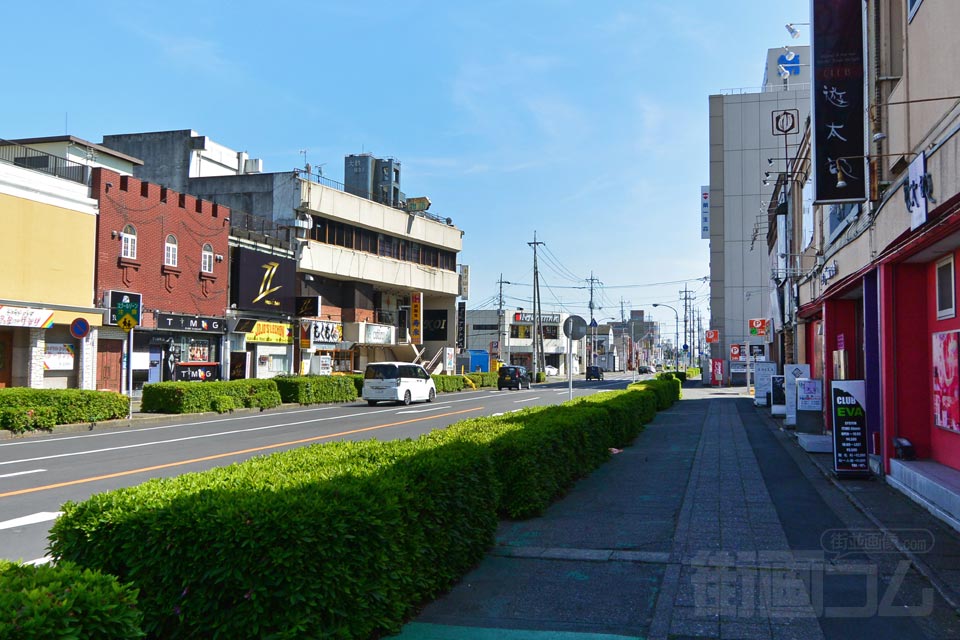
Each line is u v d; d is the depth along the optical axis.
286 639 3.70
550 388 51.31
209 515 3.94
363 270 42.34
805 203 20.30
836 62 10.54
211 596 3.85
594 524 7.65
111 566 4.00
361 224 42.28
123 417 20.03
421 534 4.98
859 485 9.70
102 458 12.93
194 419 22.05
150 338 27.34
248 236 33.38
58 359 23.22
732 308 57.00
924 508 8.05
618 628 4.72
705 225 61.44
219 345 31.33
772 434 16.97
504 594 5.41
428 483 5.36
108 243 24.97
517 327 93.56
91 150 28.39
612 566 6.11
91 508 4.14
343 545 4.06
